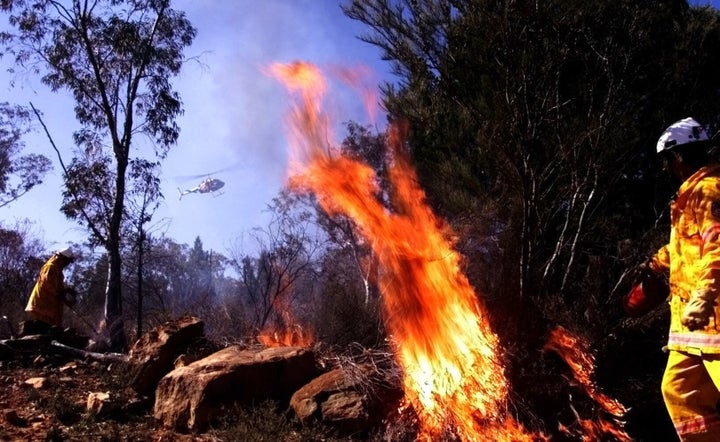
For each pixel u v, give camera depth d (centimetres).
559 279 694
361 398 498
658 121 716
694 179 311
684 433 305
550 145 635
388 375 536
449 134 736
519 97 612
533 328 602
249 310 1076
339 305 788
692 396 306
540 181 622
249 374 521
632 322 596
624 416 567
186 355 586
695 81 733
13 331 1122
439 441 493
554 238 729
